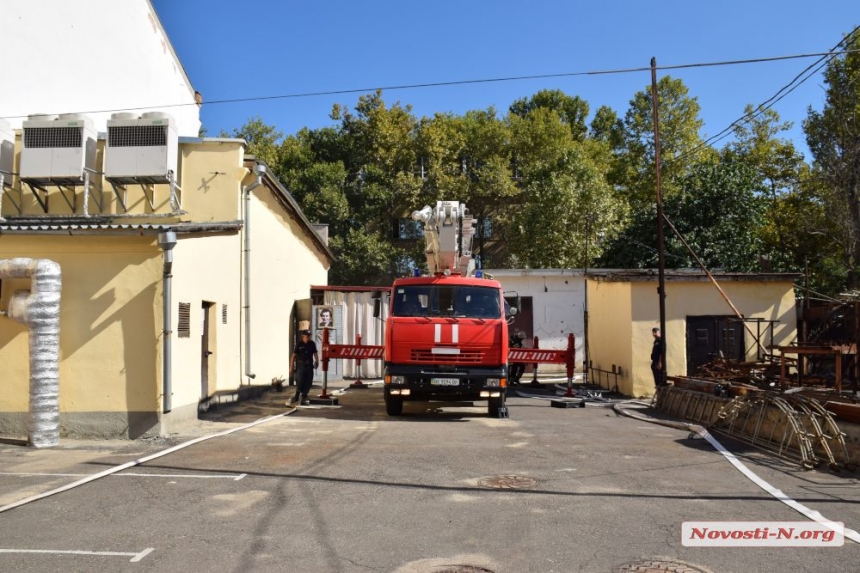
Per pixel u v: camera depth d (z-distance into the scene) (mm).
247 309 16125
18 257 10758
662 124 44156
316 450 9875
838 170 25016
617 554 5527
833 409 9672
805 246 34812
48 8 16328
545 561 5367
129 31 18938
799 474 8469
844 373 13391
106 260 11008
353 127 42531
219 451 9773
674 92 44781
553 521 6402
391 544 5766
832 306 15828
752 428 11102
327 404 16078
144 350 10938
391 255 38906
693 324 19000
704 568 5230
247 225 16016
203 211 15227
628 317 19141
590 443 10773
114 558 5438
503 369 13703
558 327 26594
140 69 19453
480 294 14094
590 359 23609
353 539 5895
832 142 25359
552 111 47625
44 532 6078
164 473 8344
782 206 35906
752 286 19109
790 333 19031
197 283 12742
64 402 10883
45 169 13953
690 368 18844
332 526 6250
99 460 9180
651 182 43500
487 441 10883
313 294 23547
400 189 40188
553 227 34312
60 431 10852
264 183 17406
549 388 21781
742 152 40500
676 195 30641
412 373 13523
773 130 40156
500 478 8141
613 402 17766
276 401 16656
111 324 10969
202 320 13023
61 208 14820
